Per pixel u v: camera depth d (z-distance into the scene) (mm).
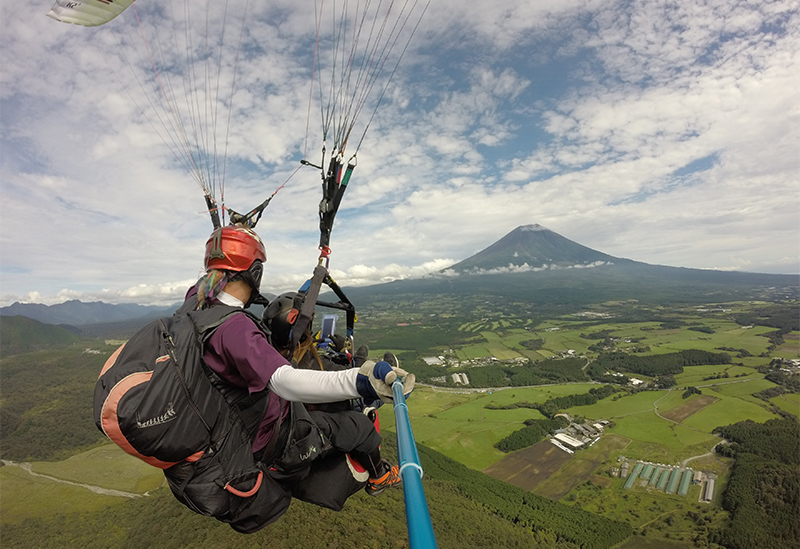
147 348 1528
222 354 1582
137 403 1375
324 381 1416
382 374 1349
